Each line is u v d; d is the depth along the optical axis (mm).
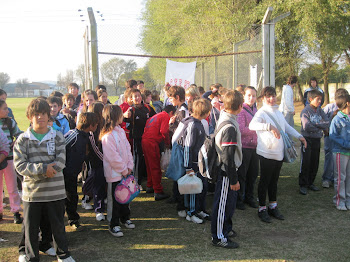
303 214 4582
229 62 10352
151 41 16125
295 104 25250
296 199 5203
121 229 4152
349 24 16938
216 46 13547
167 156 5301
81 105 6035
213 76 11523
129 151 4105
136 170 5680
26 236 3109
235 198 3680
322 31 16703
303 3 15258
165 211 4785
